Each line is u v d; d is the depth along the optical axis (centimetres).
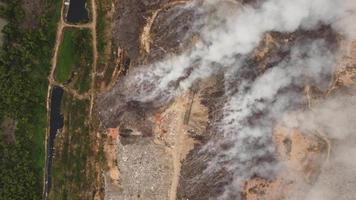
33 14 6781
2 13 6775
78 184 6725
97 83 6675
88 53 6712
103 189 6588
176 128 6131
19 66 6831
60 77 6819
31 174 6806
